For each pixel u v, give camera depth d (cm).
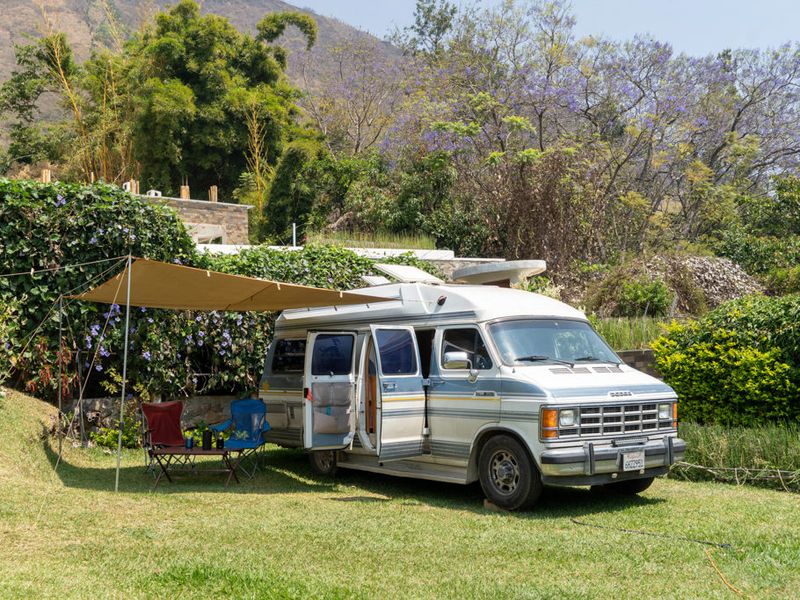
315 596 525
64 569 561
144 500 834
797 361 1166
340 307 1100
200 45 3559
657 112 3155
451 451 924
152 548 631
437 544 682
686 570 609
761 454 1026
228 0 17600
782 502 891
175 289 973
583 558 644
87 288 1179
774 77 3538
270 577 560
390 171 3025
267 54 3922
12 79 3709
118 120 3366
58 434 1121
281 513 804
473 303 942
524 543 688
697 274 2250
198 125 3441
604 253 2795
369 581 569
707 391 1234
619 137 3309
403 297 1020
